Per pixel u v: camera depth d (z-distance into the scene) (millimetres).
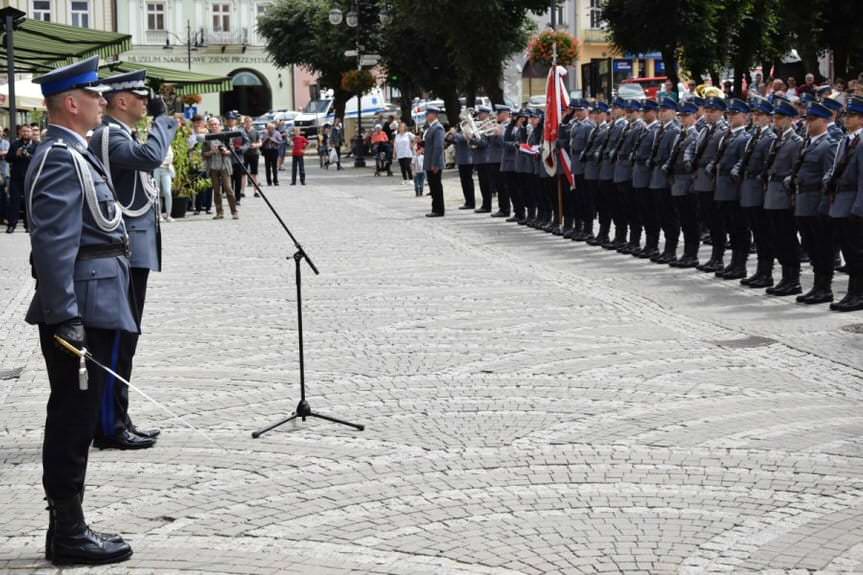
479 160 35188
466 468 10000
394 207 38656
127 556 8078
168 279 21953
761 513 8773
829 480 9516
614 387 12883
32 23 30469
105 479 9883
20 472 10188
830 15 38875
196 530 8625
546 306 18328
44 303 7855
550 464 10086
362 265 23625
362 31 65625
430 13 51781
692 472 9789
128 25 90625
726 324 16641
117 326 8492
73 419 7992
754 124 20375
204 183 35219
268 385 13219
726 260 23844
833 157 18031
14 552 8297
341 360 14484
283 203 41312
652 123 23812
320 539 8375
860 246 17484
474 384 13117
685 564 7801
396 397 12570
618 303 18594
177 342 15781
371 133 73188
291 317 17578
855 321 16781
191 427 11492
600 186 26016
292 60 80375
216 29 93688
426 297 19344
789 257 19203
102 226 8461
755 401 12180
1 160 33875
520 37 53062
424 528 8562
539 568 7766
